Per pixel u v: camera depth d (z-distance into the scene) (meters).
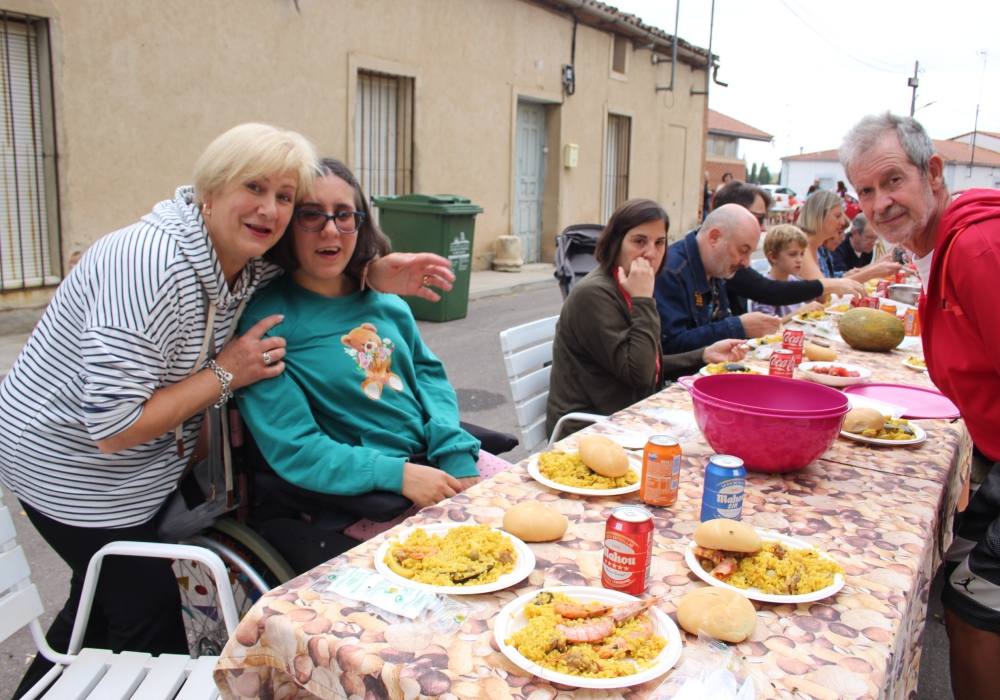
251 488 2.27
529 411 3.31
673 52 16.03
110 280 1.83
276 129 2.00
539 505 1.73
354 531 2.27
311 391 2.26
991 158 35.19
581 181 14.48
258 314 2.25
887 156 2.19
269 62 8.45
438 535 1.67
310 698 1.46
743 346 3.28
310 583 1.47
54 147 6.68
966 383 2.07
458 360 6.98
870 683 1.23
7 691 2.47
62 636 2.15
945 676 2.85
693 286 3.69
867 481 2.10
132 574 1.99
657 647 1.29
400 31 10.06
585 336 3.01
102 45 6.89
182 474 2.14
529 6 12.35
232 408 2.19
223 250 2.01
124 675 1.85
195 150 7.80
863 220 7.16
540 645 1.25
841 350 3.83
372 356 2.37
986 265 1.87
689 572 1.57
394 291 2.49
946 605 2.25
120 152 7.16
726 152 46.97
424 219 8.41
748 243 3.62
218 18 7.84
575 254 4.93
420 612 1.38
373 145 10.27
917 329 4.26
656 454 1.86
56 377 1.89
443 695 1.18
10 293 6.65
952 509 2.53
